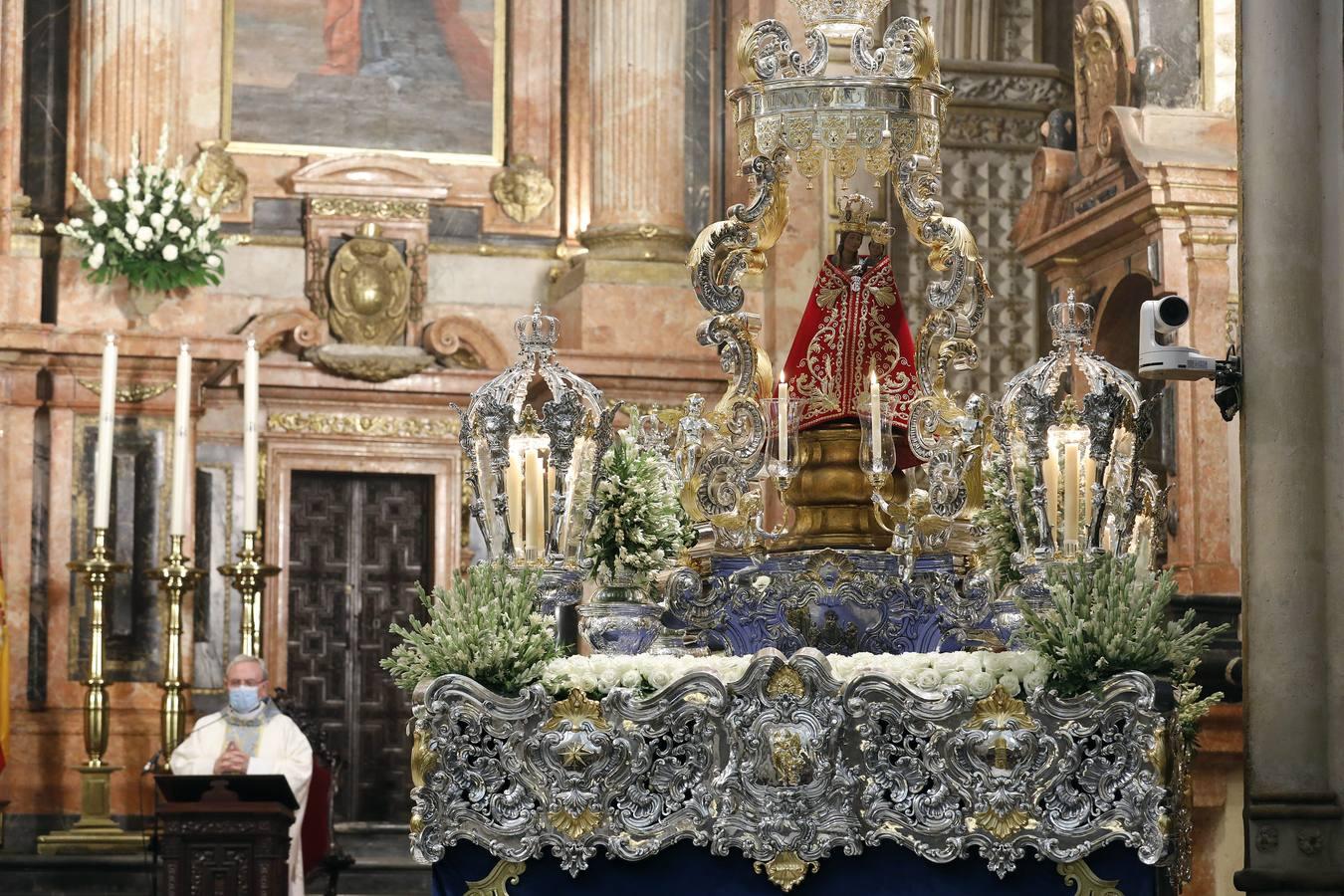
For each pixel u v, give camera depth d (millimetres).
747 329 7539
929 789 6633
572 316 15945
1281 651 7137
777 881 6625
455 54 16891
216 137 16266
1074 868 6590
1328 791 7062
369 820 16078
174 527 13672
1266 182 7289
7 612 14484
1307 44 7309
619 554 7480
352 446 16125
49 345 14453
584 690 6785
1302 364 7203
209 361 14852
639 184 16156
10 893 13141
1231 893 11320
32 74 15562
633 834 6680
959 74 18328
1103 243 13203
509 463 7164
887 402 7426
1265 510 7195
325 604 16156
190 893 10016
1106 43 13125
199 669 15453
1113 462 7121
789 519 7699
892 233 7836
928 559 7453
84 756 14562
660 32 16328
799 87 7473
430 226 16547
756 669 6645
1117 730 6543
